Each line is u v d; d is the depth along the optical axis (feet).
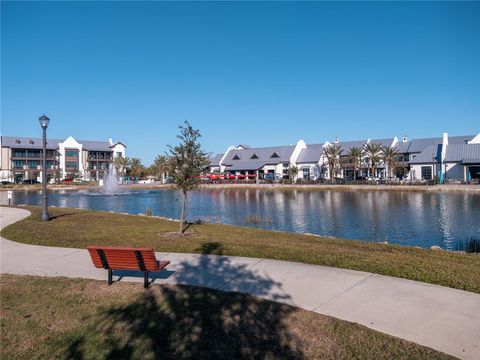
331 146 276.41
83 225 57.21
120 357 16.55
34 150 332.80
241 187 250.78
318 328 18.76
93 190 258.98
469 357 15.89
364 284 25.26
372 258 32.73
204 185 259.19
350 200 148.05
